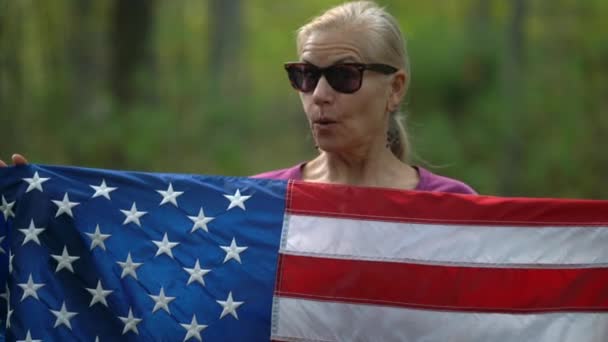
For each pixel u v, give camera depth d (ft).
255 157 87.25
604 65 95.81
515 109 90.53
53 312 21.16
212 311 21.08
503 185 87.66
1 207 21.72
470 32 99.55
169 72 91.97
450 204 21.45
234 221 21.56
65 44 81.30
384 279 21.07
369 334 20.94
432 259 21.20
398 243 21.24
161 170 79.20
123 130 77.82
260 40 126.00
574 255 21.30
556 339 21.04
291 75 20.76
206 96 86.69
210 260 21.33
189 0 118.42
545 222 21.45
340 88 20.45
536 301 21.13
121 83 85.71
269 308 21.03
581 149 88.33
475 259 21.20
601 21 98.68
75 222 21.54
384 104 20.95
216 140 82.28
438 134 89.61
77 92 80.28
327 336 20.94
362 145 21.27
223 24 111.96
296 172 22.56
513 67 95.45
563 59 96.07
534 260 21.29
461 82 95.61
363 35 20.42
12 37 69.15
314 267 21.16
